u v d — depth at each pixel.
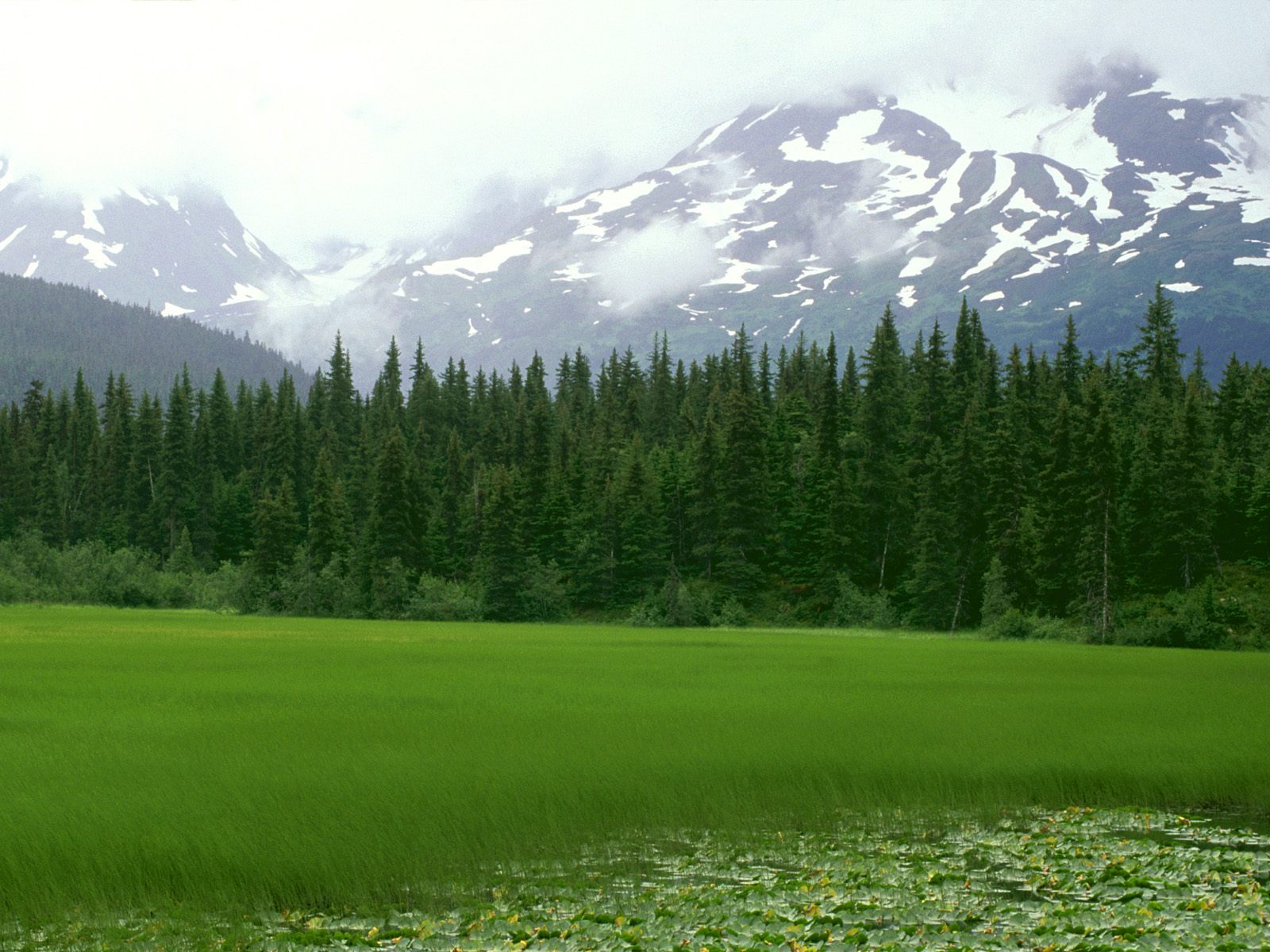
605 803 18.25
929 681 37.94
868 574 101.38
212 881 14.61
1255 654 60.84
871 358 104.19
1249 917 13.71
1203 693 34.09
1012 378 114.88
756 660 48.16
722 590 101.50
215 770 19.83
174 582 113.88
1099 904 14.48
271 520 109.19
